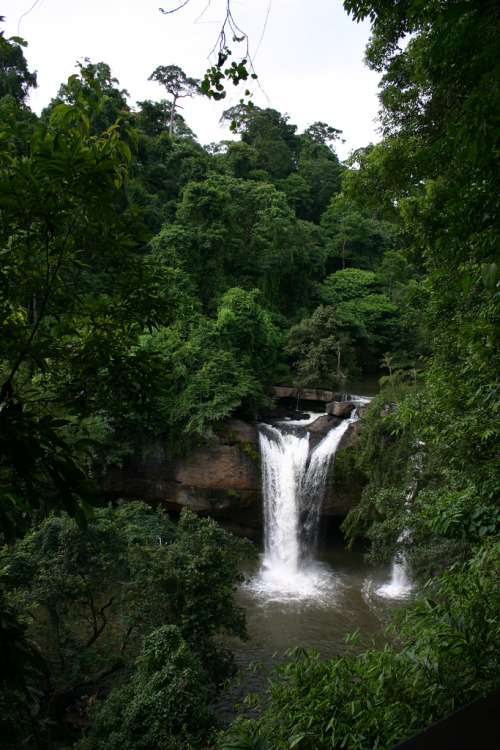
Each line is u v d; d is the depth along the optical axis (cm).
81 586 1296
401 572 2055
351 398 2780
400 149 1150
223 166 4756
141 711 1032
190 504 2292
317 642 1639
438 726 113
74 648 1315
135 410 386
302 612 1827
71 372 362
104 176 310
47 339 323
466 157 332
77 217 331
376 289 4653
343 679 477
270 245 3725
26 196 296
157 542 1585
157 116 5381
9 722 237
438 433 781
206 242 3203
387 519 1559
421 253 1290
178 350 2397
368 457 1867
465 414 696
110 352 354
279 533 2327
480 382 641
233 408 2373
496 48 226
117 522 1519
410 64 1195
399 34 1102
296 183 5516
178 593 1312
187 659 1120
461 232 456
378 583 2067
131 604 1348
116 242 350
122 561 1438
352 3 649
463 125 322
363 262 5288
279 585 2048
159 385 373
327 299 4253
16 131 314
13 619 227
